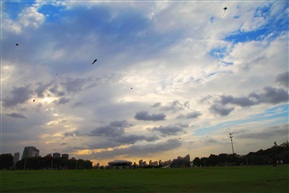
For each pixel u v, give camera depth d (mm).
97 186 31219
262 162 157250
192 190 26781
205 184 32219
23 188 29781
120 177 48469
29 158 162375
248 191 25625
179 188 28750
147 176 50688
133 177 48219
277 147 159000
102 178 45156
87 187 30453
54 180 41062
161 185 31891
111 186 31219
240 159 166500
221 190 26562
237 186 29969
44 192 26469
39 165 160375
